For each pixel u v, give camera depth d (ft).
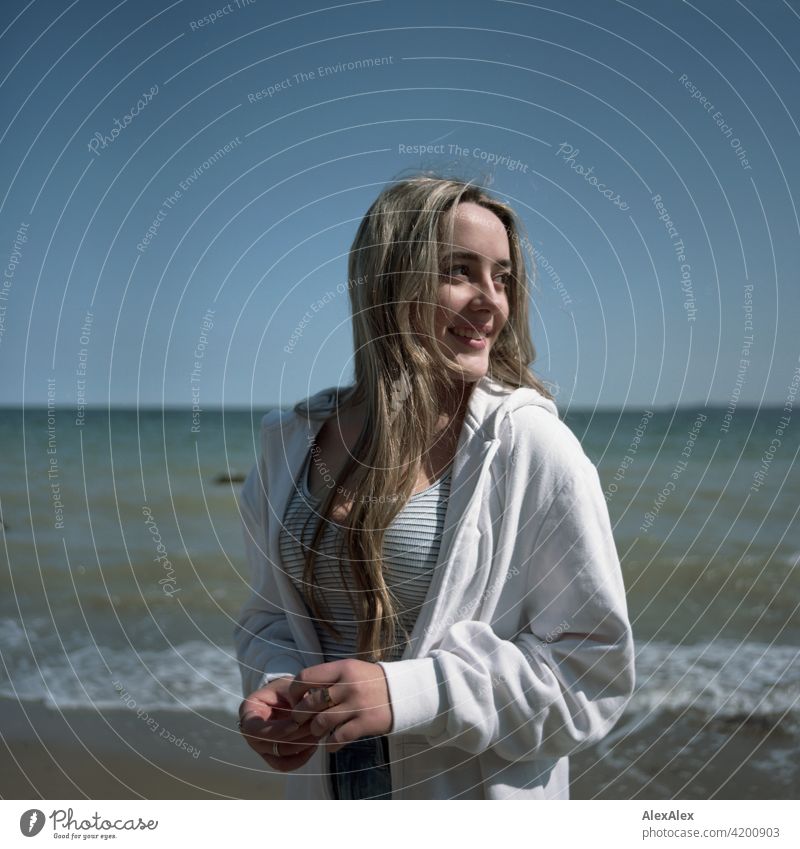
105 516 29.48
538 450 4.31
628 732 13.37
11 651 17.30
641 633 19.48
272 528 5.12
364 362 4.96
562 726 4.06
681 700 14.55
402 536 4.48
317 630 4.98
